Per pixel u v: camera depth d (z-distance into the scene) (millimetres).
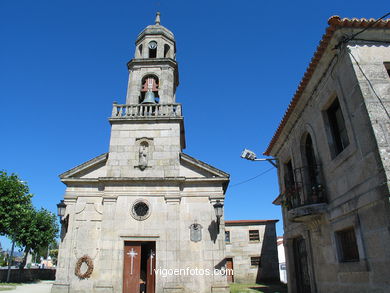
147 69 18531
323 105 9297
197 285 13695
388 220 6246
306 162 10969
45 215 31281
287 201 11258
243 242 27562
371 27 7738
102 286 13625
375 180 6723
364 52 7789
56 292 13562
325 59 8680
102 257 14078
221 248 14219
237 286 22484
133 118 16531
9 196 20062
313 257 10344
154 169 15586
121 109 17031
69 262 14102
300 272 12305
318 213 9188
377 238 6660
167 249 14188
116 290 13586
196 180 15328
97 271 13945
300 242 12328
